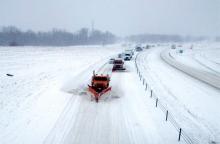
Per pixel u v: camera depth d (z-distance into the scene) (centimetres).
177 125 1430
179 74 3334
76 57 5162
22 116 1441
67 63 4050
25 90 2059
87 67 3619
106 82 2014
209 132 1366
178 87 2464
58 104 1703
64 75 2866
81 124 1366
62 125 1340
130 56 4900
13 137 1169
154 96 2041
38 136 1193
